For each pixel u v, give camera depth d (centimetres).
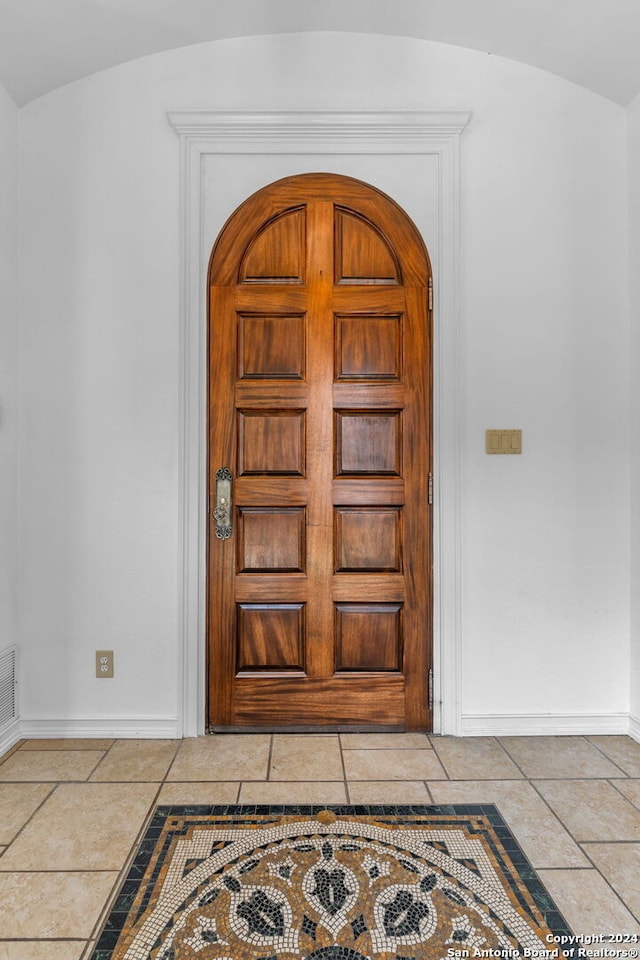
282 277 227
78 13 198
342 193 226
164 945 126
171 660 223
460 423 225
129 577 224
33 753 210
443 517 225
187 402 223
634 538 225
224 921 133
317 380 227
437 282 226
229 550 226
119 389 223
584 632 225
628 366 227
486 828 166
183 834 162
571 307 227
